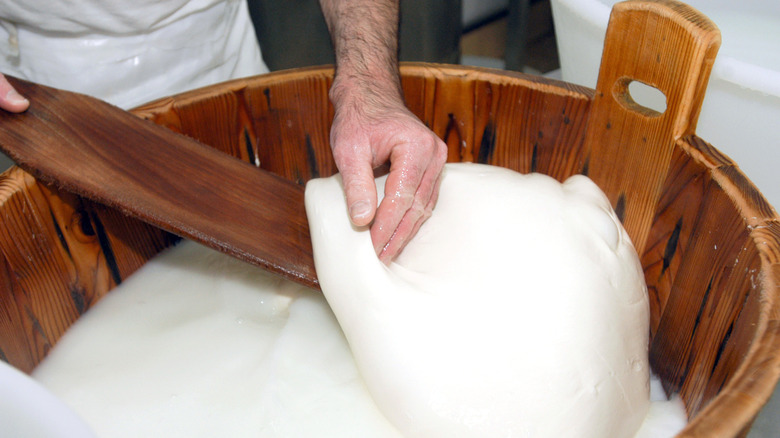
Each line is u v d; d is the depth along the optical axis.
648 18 0.76
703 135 0.93
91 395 0.81
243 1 1.35
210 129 0.99
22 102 0.78
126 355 0.86
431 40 1.76
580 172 0.96
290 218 0.85
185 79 1.27
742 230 0.65
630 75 0.82
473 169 0.90
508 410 0.65
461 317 0.69
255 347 0.87
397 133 0.79
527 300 0.70
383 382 0.69
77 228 0.86
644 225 0.86
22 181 0.77
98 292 0.94
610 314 0.72
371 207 0.71
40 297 0.83
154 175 0.81
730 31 1.32
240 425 0.77
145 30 1.17
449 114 1.04
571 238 0.76
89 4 1.08
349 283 0.72
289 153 1.07
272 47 1.75
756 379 0.47
